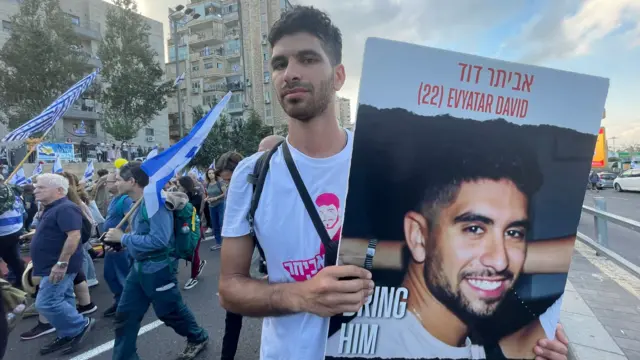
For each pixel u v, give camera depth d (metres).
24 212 6.75
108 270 4.34
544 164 0.94
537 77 0.92
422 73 0.86
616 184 26.23
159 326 4.04
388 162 0.87
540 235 0.94
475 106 0.89
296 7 1.05
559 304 0.96
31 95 25.08
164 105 31.03
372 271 0.88
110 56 29.36
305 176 1.07
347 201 0.87
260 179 1.08
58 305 3.46
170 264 3.04
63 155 20.70
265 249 1.07
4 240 5.25
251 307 0.99
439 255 0.90
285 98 1.03
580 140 0.96
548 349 0.95
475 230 0.91
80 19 37.72
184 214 3.11
